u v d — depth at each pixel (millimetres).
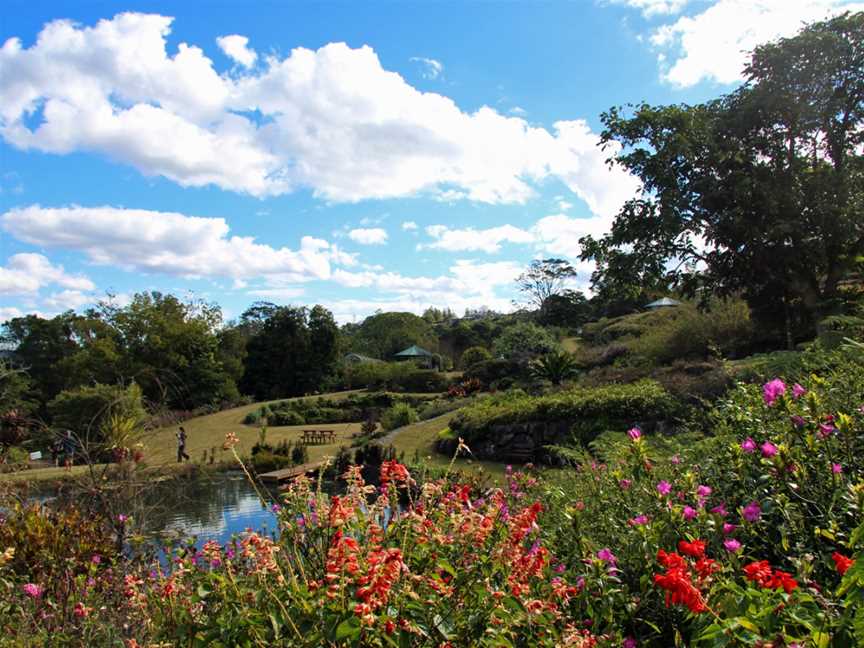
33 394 32031
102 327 36938
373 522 2061
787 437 2678
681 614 2166
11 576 3668
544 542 2764
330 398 38812
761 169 15719
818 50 15367
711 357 16344
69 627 3035
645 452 2994
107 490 5719
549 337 36750
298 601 1798
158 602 2363
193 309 40125
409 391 41656
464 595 1836
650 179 16562
